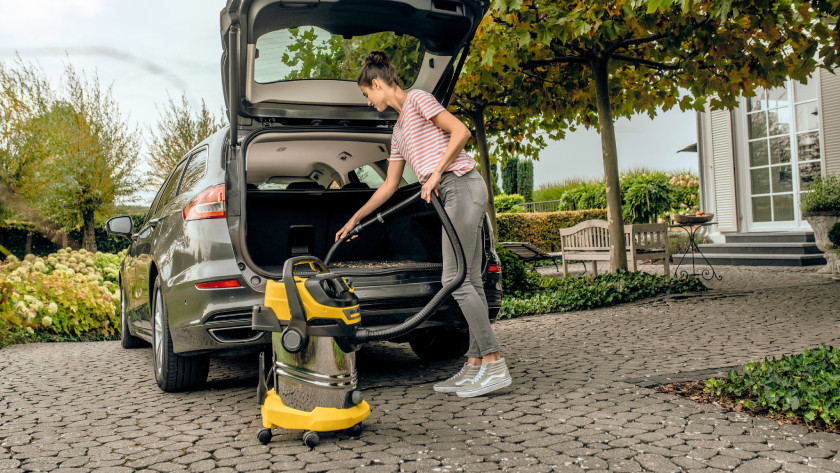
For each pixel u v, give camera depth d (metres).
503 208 20.64
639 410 2.89
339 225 4.83
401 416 2.97
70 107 17.77
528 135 10.09
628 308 6.62
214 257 3.24
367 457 2.41
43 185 15.14
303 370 2.59
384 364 4.45
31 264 7.13
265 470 2.30
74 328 6.73
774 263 11.05
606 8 5.92
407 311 3.49
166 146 21.97
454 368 4.16
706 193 13.19
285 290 2.61
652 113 8.40
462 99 8.56
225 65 3.61
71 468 2.39
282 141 3.94
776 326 5.10
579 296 6.95
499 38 5.97
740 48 6.43
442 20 3.59
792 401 2.68
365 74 3.42
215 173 3.46
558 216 16.95
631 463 2.25
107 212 17.72
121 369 4.56
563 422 2.77
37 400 3.55
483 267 3.80
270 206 4.66
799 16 6.09
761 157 12.12
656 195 15.33
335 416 2.56
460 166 3.31
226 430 2.84
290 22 3.40
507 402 3.15
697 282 7.53
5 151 14.11
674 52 6.63
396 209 3.27
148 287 4.08
